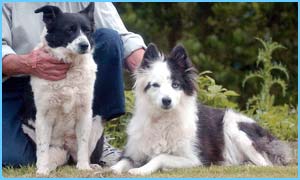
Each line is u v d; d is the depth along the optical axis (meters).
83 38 6.25
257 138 7.16
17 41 6.89
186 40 13.86
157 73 6.52
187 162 6.54
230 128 7.13
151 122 6.64
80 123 6.56
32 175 6.23
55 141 6.73
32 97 6.53
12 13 6.88
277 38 13.88
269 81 9.98
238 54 13.77
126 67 7.23
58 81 6.37
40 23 6.92
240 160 7.12
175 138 6.61
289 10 13.83
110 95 7.04
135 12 14.09
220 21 13.94
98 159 6.97
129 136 6.77
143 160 6.70
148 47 6.68
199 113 7.04
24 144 6.78
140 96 6.68
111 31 6.91
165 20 14.21
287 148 7.41
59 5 7.02
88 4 7.07
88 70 6.46
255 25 13.74
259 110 9.41
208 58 13.49
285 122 9.12
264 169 6.53
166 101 6.38
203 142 6.82
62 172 6.34
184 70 6.65
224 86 13.52
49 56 6.33
